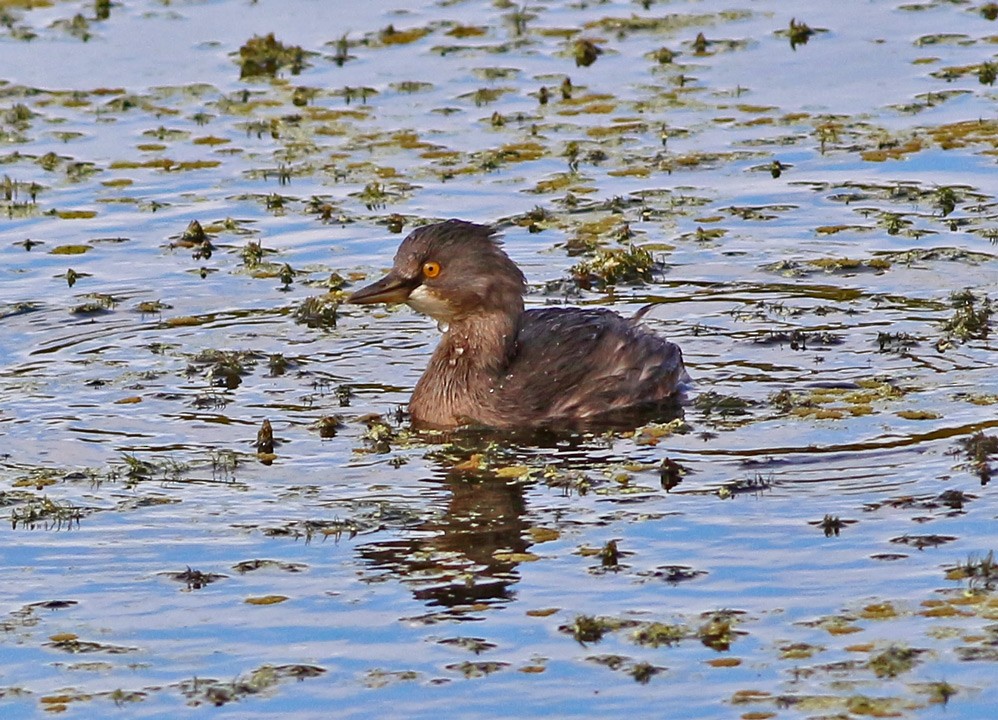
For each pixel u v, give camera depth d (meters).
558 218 19.22
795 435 13.73
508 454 13.66
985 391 14.47
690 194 19.80
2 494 12.84
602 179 20.31
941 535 11.77
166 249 18.58
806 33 25.06
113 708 9.90
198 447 13.79
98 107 22.95
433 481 13.08
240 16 26.44
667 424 14.13
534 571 11.45
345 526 12.21
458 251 14.74
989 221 18.67
